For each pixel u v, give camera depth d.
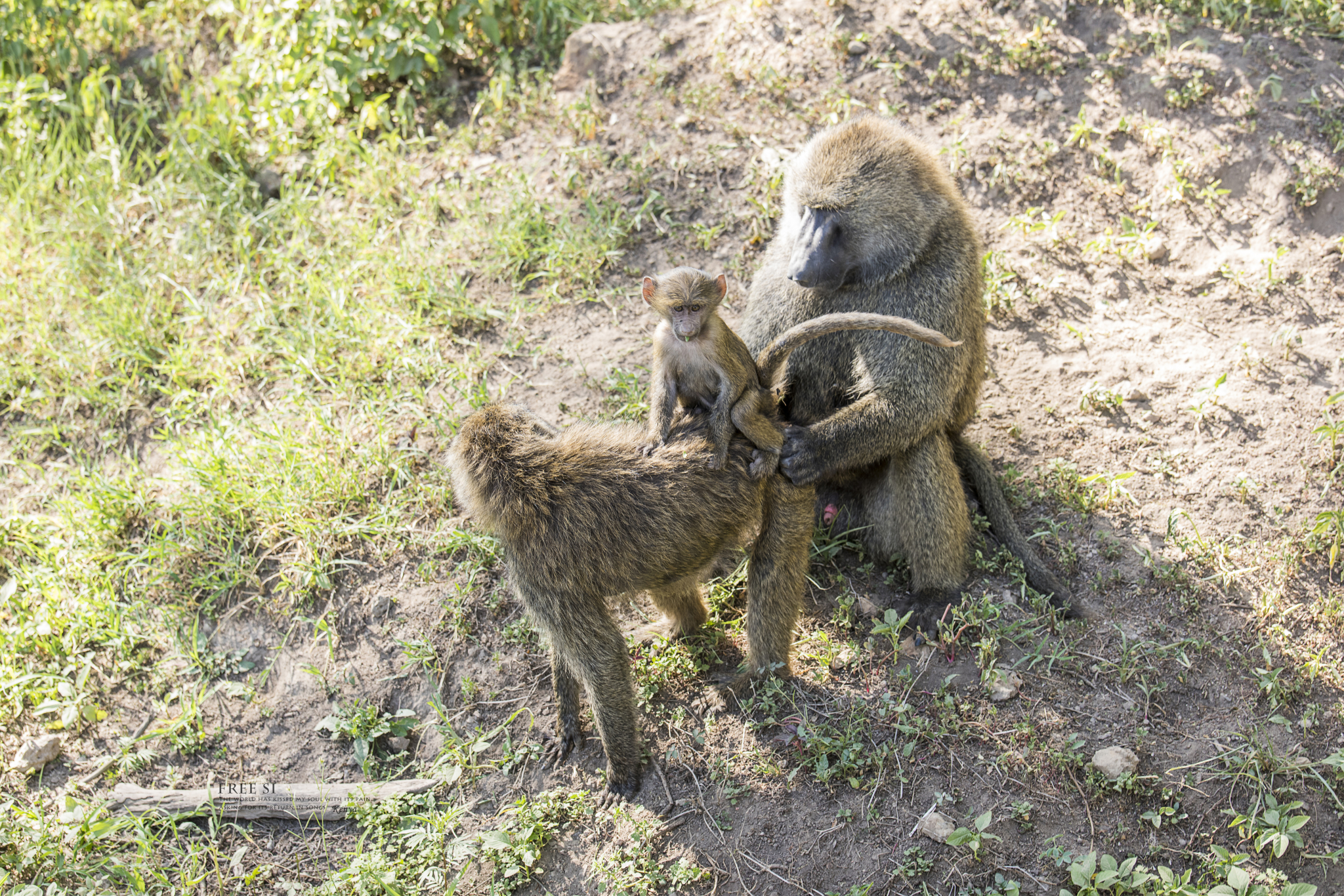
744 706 4.30
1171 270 5.80
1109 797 3.98
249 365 5.93
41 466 5.71
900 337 4.45
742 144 6.62
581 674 4.00
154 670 4.81
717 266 6.14
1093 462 5.15
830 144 4.44
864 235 4.41
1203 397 5.25
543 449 4.04
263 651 4.84
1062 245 5.96
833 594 4.80
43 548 5.24
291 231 6.70
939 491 4.52
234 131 7.15
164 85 7.86
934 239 4.54
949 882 3.80
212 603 4.98
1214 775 4.01
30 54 7.92
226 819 4.31
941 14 6.88
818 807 4.03
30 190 6.91
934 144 6.41
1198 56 6.34
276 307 6.19
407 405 5.50
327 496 5.16
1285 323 5.48
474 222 6.44
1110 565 4.75
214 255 6.58
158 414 5.84
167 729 4.53
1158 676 4.33
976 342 4.77
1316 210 5.73
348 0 7.26
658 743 4.29
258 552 5.11
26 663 4.79
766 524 4.27
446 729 4.46
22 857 4.05
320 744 4.52
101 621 4.89
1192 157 6.04
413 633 4.75
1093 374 5.47
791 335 4.06
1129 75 6.37
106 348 6.02
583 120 6.91
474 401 5.48
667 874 3.91
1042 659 4.42
